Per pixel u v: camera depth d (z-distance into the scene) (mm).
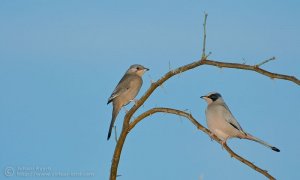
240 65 8969
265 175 8898
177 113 9477
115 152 9625
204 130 9266
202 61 9156
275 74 8773
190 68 9258
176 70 9219
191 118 9445
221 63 9008
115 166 9602
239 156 9648
